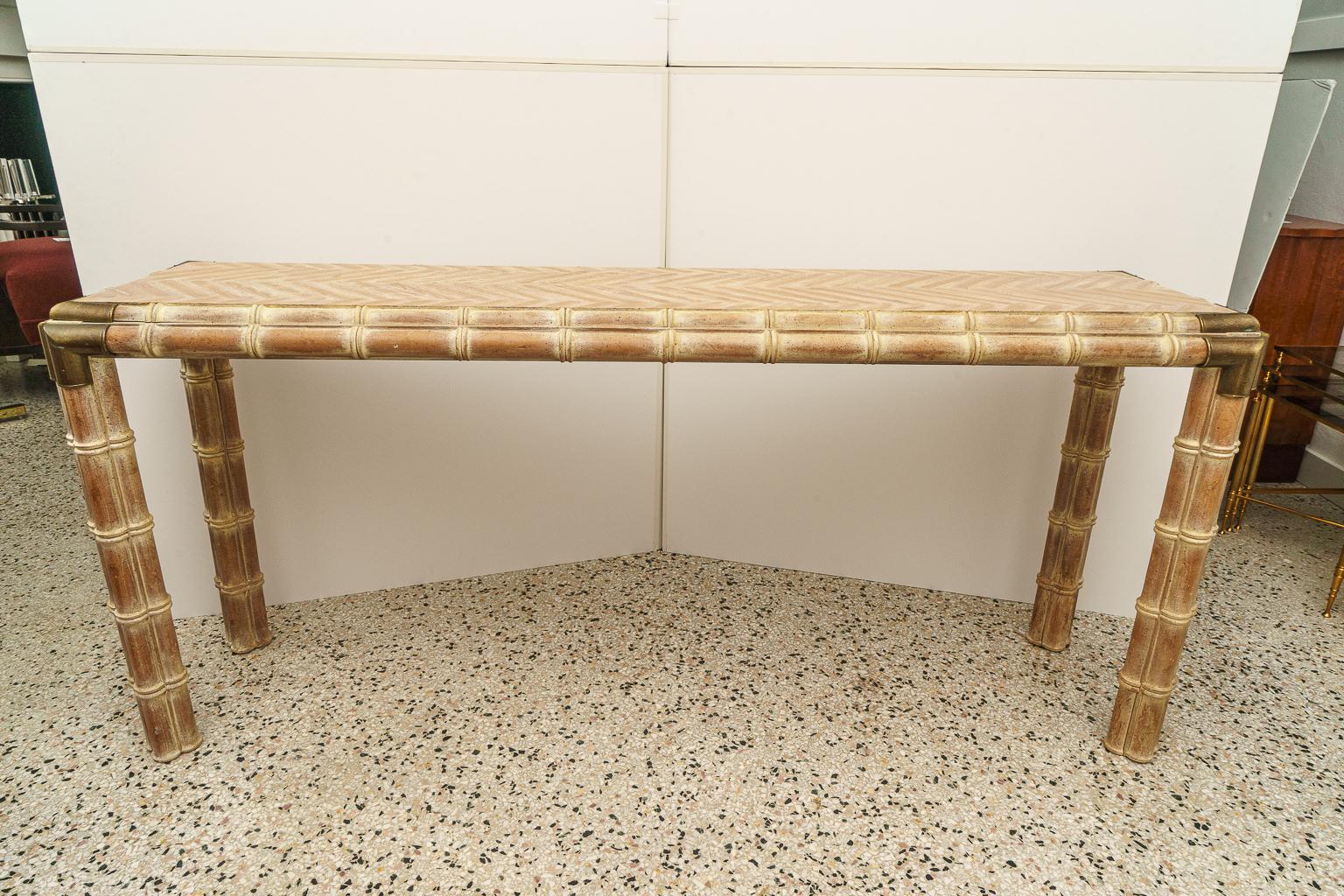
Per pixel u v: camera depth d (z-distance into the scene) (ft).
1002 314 3.90
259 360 5.54
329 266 5.11
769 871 3.91
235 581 5.32
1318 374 6.88
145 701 4.40
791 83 5.43
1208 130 5.19
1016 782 4.51
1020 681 5.38
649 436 6.54
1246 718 5.10
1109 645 5.81
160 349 3.78
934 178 5.53
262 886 3.79
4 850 3.96
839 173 5.60
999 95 5.30
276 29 4.98
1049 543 5.55
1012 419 5.89
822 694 5.20
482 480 6.28
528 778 4.46
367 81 5.18
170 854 3.95
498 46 5.25
